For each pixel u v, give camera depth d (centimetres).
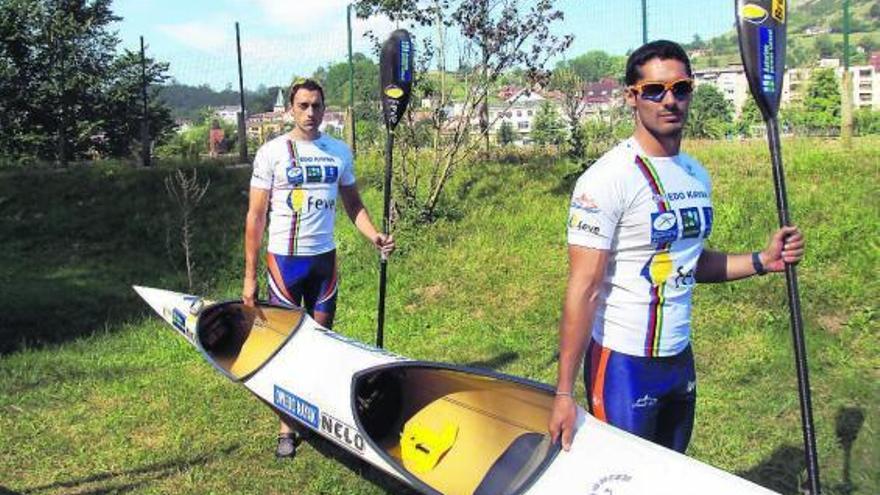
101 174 1276
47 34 1856
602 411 283
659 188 257
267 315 497
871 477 401
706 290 658
